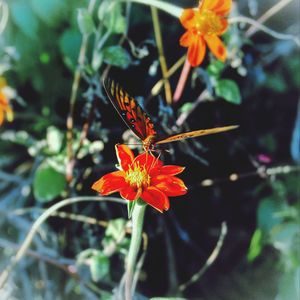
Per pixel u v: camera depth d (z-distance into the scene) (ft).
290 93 1.33
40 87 1.26
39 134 1.25
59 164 1.13
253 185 1.28
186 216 1.27
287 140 1.34
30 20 1.21
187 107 1.11
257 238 1.19
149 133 0.80
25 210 1.16
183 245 1.27
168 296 1.22
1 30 1.14
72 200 0.96
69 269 1.09
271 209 1.20
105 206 1.20
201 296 1.27
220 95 1.05
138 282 1.25
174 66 1.15
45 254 1.15
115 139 1.19
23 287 1.17
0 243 1.10
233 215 1.29
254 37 1.30
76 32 1.18
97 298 1.12
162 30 1.23
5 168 1.29
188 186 1.22
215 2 0.90
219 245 1.16
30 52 1.24
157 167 0.78
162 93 1.17
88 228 1.19
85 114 1.15
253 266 1.28
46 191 1.10
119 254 1.20
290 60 1.31
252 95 1.30
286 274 1.20
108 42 1.19
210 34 0.90
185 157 1.20
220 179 1.21
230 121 1.26
